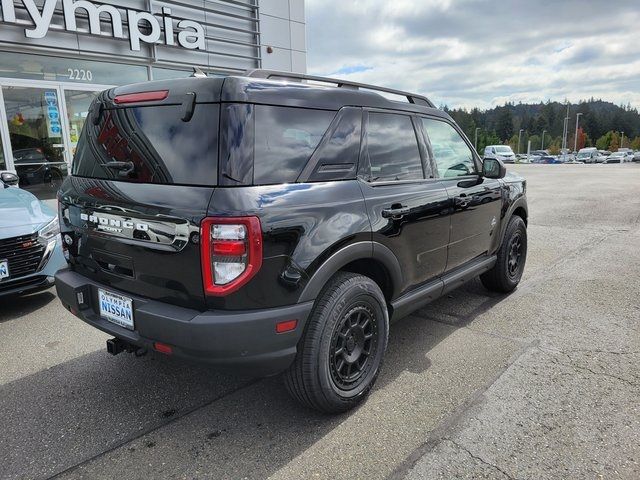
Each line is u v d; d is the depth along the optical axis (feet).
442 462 7.65
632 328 12.95
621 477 7.23
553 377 10.29
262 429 8.68
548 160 204.64
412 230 10.31
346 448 8.09
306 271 7.84
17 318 14.48
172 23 35.73
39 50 29.66
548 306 14.78
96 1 31.22
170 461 7.86
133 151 8.48
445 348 11.87
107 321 8.93
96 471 7.64
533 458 7.70
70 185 9.84
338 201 8.54
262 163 7.68
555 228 28.02
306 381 8.32
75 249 9.70
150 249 7.88
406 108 11.03
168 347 7.71
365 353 9.39
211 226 7.12
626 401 9.30
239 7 40.88
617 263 19.79
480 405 9.27
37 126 30.66
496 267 15.19
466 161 13.19
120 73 34.12
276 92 8.11
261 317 7.43
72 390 10.15
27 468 7.73
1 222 14.20
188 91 7.84
